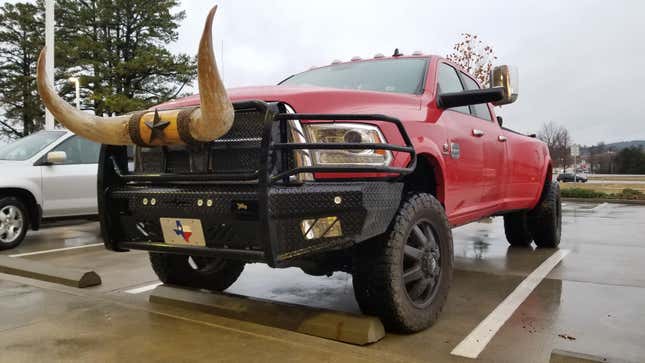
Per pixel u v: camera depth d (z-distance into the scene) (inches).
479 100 152.3
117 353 105.6
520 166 221.5
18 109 1565.0
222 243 112.3
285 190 103.4
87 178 302.4
